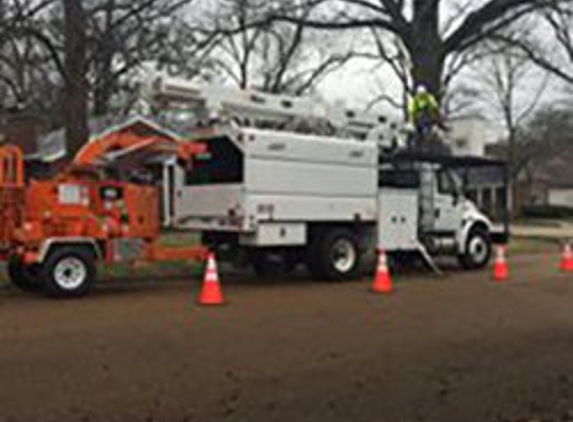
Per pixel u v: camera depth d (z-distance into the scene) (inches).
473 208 753.6
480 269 747.4
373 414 251.4
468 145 791.7
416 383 290.7
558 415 256.4
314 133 666.2
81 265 515.8
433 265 694.5
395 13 1143.6
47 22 777.6
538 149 2755.9
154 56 812.6
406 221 673.0
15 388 273.6
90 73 803.4
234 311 452.4
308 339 367.6
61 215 513.7
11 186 502.3
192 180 615.2
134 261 549.6
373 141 676.1
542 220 2490.2
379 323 415.8
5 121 1135.0
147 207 557.0
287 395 270.8
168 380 287.4
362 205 639.1
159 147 567.2
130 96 843.4
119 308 460.1
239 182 577.9
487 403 267.7
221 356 327.9
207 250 581.9
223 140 592.4
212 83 646.5
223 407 255.4
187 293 538.3
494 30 1168.2
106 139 542.9
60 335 368.8
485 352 346.3
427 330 396.5
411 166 690.2
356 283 616.4
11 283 572.7
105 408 251.8
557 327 410.9
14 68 1048.8
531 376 305.0
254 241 580.7
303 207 601.6
